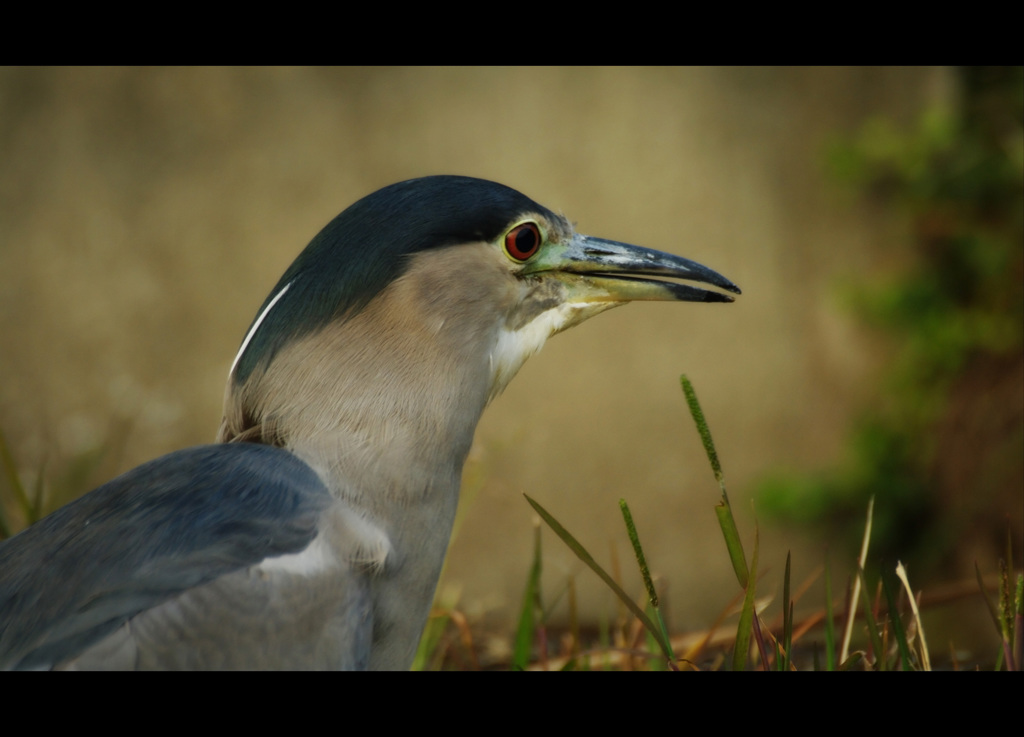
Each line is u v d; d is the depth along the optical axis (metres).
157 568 4.31
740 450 13.20
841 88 13.61
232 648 4.20
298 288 5.28
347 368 5.18
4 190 13.49
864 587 5.44
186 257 13.34
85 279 13.36
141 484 4.78
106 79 13.48
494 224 5.55
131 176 13.45
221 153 13.41
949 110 13.52
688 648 6.97
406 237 5.35
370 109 13.41
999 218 13.45
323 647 4.40
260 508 4.62
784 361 13.34
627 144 13.31
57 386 13.23
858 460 12.98
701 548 13.02
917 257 13.56
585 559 4.92
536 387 12.95
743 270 13.38
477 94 13.36
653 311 13.12
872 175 13.44
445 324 5.37
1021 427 12.54
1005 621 5.03
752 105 13.47
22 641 4.18
